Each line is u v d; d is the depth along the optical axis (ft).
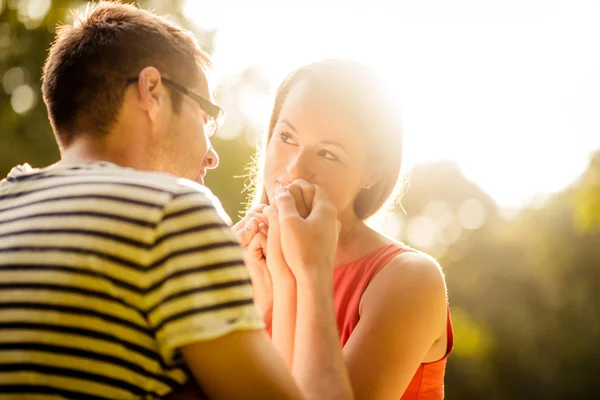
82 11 6.06
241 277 4.76
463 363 67.62
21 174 5.39
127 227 4.70
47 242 4.78
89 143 5.63
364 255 7.31
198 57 6.28
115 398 4.63
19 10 40.91
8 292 4.72
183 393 4.84
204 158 6.41
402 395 7.17
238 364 4.61
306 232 6.25
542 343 68.74
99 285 4.63
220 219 4.87
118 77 5.65
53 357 4.59
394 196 7.64
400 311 6.73
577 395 65.31
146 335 4.68
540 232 71.72
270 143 7.30
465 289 74.90
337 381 5.63
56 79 5.70
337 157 6.99
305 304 6.04
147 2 42.68
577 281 68.90
